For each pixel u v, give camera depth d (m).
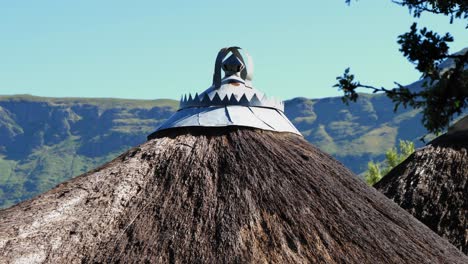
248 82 16.19
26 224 12.38
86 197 13.07
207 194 13.06
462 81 10.33
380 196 14.87
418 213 18.97
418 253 13.26
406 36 10.74
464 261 14.05
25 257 11.75
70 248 12.05
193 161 13.81
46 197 13.29
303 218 12.90
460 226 18.59
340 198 13.72
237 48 16.39
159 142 14.40
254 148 14.27
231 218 12.57
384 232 13.38
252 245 12.19
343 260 12.34
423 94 10.59
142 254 11.95
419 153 20.77
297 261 12.11
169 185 13.29
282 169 13.93
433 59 10.62
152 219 12.62
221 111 14.98
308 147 15.22
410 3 11.18
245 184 13.34
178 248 12.02
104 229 12.43
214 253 11.95
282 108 16.05
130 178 13.45
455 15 11.00
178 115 15.31
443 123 10.47
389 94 10.84
